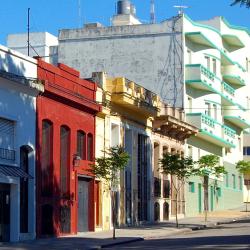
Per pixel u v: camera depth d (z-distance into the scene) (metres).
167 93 55.88
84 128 37.62
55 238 32.72
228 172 70.88
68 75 36.06
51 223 33.44
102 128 40.03
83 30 57.59
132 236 34.47
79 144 37.28
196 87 58.91
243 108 73.25
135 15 66.94
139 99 43.62
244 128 77.38
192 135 57.06
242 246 25.91
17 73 31.23
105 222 39.81
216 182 64.81
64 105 35.25
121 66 56.59
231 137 68.12
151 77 56.12
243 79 73.56
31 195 31.77
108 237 33.78
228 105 68.69
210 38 62.47
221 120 65.88
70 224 35.41
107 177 35.91
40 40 64.12
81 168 36.84
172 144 53.00
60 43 58.03
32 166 31.94
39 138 32.59
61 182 34.94
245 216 55.72
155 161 49.41
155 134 49.25
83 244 29.45
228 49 71.31
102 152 38.31
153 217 47.88
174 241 30.66
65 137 35.66
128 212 43.59
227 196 69.88
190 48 58.50
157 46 56.28
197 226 42.97
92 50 57.22
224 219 51.66
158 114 47.97
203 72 57.56
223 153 69.25
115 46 56.84
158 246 27.83
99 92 39.78
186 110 57.16
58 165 34.31
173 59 55.94
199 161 50.31
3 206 30.17
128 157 34.75
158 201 49.09
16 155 30.69
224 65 69.56
